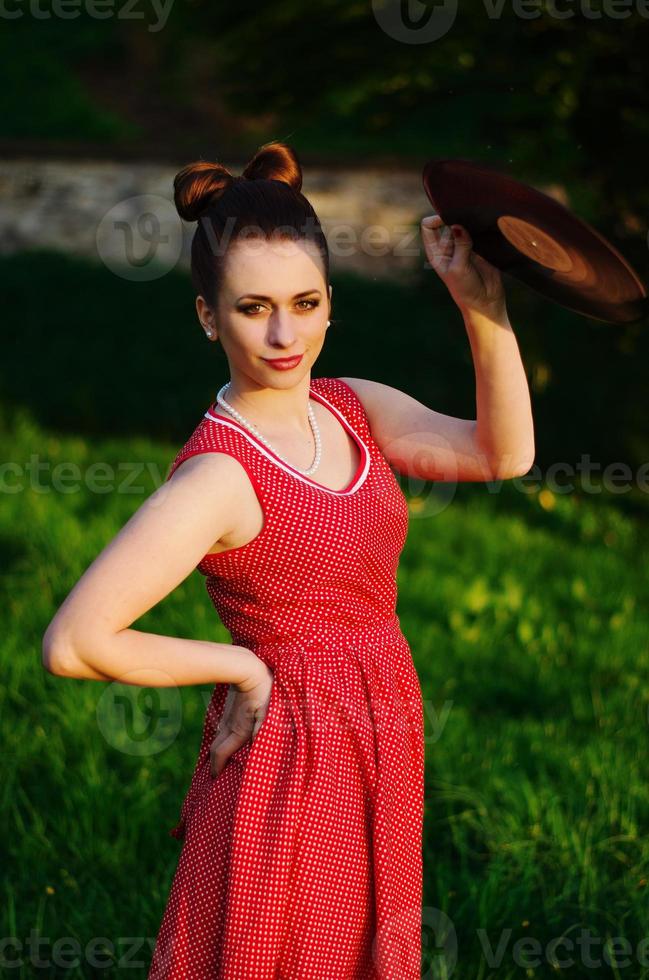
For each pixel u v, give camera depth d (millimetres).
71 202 37344
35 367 25625
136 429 23750
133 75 54156
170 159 39219
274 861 3936
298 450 4230
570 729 9836
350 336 28766
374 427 4648
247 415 4211
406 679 4281
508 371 4332
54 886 7086
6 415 22500
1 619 11273
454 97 20234
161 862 7391
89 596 3758
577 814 7980
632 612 13141
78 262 31750
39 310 28594
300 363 4098
